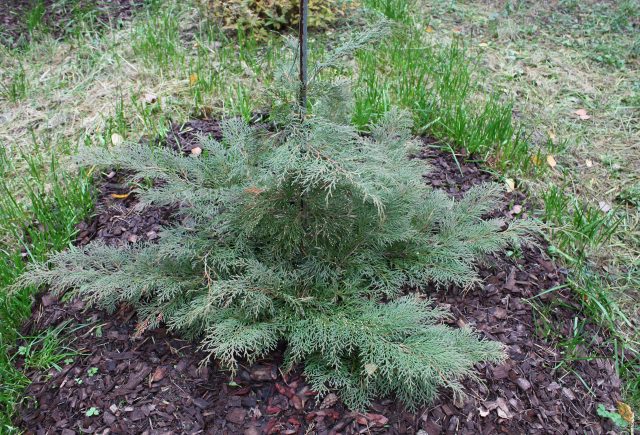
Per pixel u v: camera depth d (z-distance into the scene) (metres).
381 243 2.33
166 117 3.66
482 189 2.76
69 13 4.91
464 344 2.04
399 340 2.08
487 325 2.47
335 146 2.00
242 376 2.17
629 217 3.27
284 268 2.32
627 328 2.67
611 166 3.59
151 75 4.05
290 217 2.16
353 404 2.05
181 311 2.16
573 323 2.59
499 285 2.68
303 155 1.94
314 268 2.29
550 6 5.39
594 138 3.81
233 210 2.28
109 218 2.96
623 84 4.34
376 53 4.25
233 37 4.50
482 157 3.48
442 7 5.31
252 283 2.12
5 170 3.34
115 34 4.57
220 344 1.94
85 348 2.31
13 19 4.82
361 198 2.27
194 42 4.42
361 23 4.72
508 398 2.20
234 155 2.50
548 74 4.40
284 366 2.19
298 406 2.08
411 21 4.74
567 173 3.51
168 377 2.18
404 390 2.07
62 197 2.96
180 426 2.02
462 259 2.62
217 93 3.87
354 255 2.38
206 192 2.26
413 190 2.41
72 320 2.45
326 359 2.13
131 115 3.70
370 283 2.41
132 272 2.21
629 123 3.95
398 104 3.75
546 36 4.93
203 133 3.51
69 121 3.72
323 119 1.99
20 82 4.07
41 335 2.42
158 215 2.96
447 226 2.62
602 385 2.36
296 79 2.05
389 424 2.04
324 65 2.05
